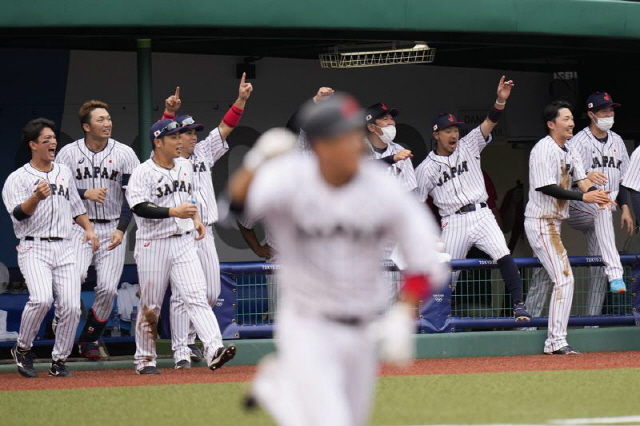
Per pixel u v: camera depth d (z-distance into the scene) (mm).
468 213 38844
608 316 40438
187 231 32812
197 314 32719
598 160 40094
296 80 48594
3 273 43219
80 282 34812
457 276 39219
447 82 50344
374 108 37750
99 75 46344
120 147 35906
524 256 52625
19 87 45469
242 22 35781
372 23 36906
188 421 22234
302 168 13906
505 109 51094
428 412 22891
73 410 24484
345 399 14461
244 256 47938
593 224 40031
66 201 33344
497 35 38969
